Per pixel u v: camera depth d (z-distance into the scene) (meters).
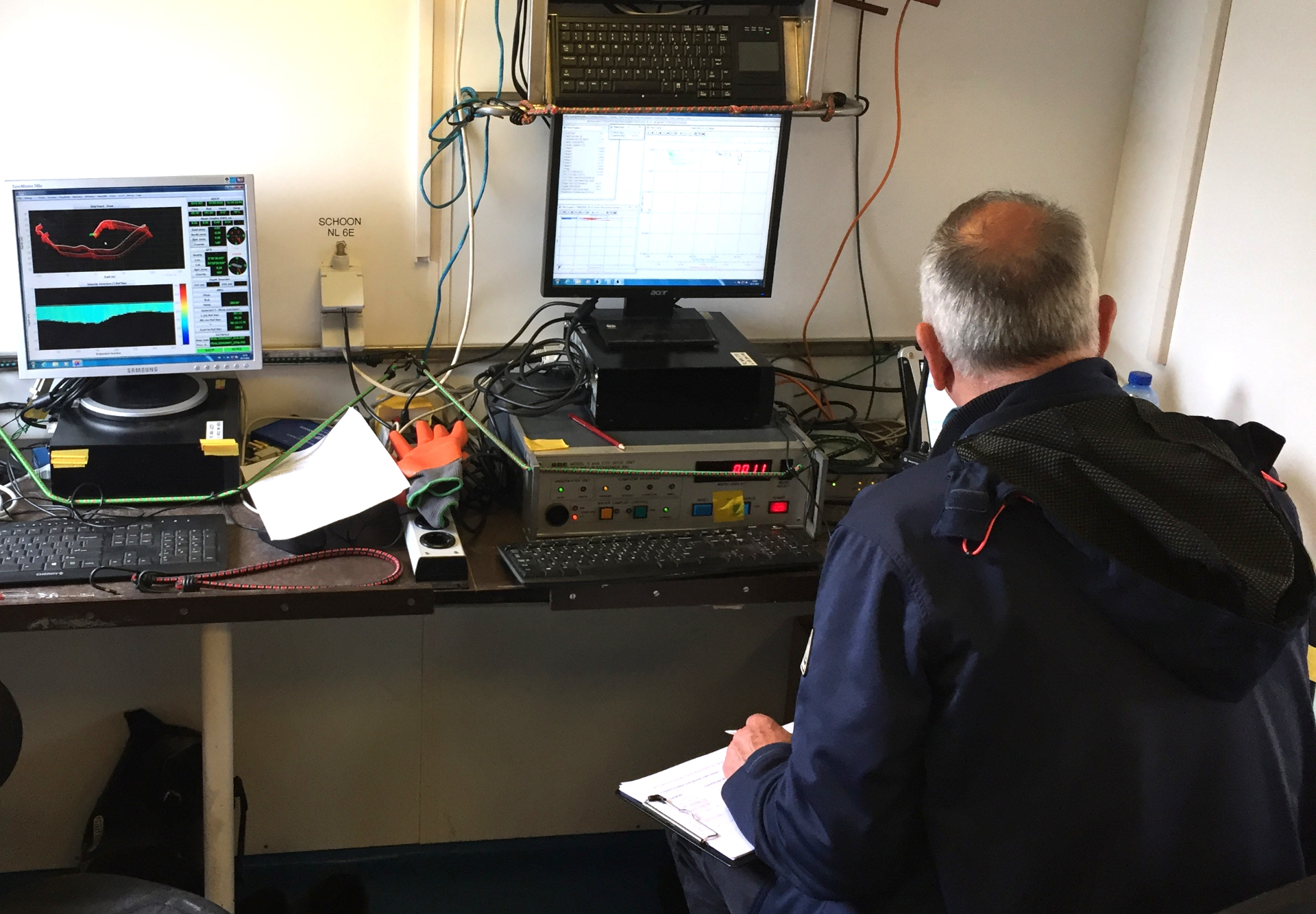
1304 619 1.07
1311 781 1.29
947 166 2.30
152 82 1.92
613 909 2.28
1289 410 1.92
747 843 1.41
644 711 2.40
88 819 2.23
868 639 1.12
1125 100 2.32
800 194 2.25
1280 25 1.92
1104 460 1.10
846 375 2.40
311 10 1.93
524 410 1.97
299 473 1.89
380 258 2.10
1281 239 1.93
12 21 1.83
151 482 1.83
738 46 1.95
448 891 2.30
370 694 2.26
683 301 2.28
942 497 1.15
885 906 1.22
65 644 2.10
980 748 1.11
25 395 2.05
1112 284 2.40
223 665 1.78
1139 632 1.07
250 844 2.32
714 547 1.85
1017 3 2.21
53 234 1.79
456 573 1.71
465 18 1.99
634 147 1.96
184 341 1.90
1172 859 1.12
